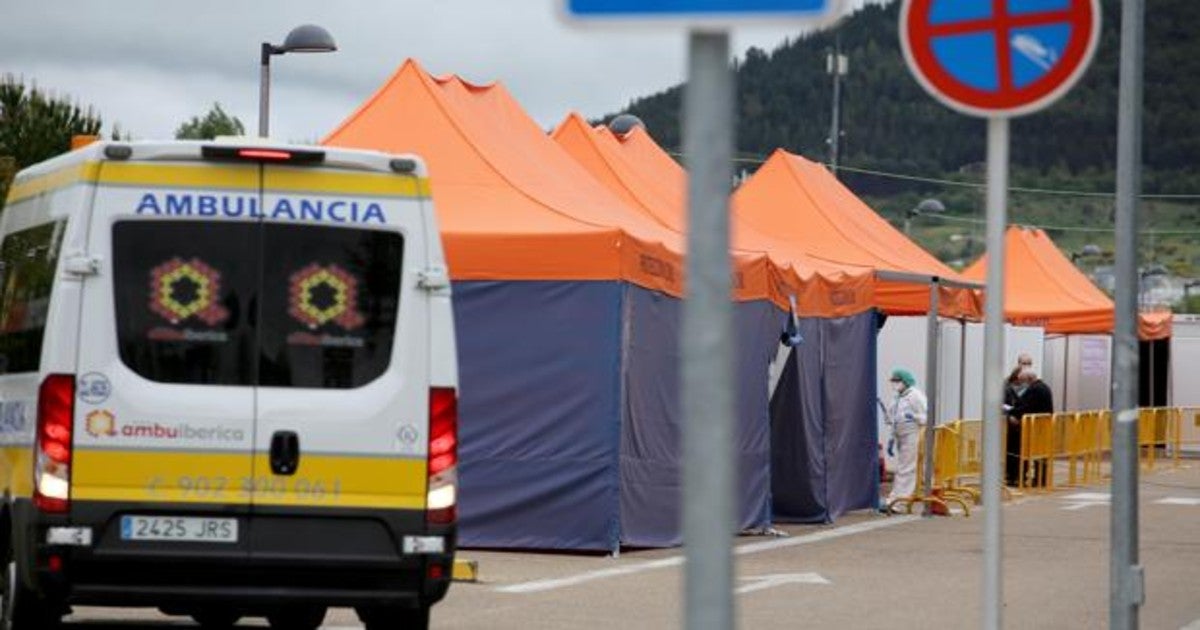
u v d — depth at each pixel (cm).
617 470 4634
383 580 2695
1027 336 9931
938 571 4600
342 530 2689
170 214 2677
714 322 1091
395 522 2694
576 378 4644
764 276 5509
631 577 4166
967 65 1834
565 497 4650
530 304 4662
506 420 4675
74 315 2655
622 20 1105
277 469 2677
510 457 4672
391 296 2711
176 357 2673
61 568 2642
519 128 5484
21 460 2756
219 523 2670
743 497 5466
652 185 6234
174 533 2662
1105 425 9275
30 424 2716
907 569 4638
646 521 4844
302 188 2702
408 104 5112
